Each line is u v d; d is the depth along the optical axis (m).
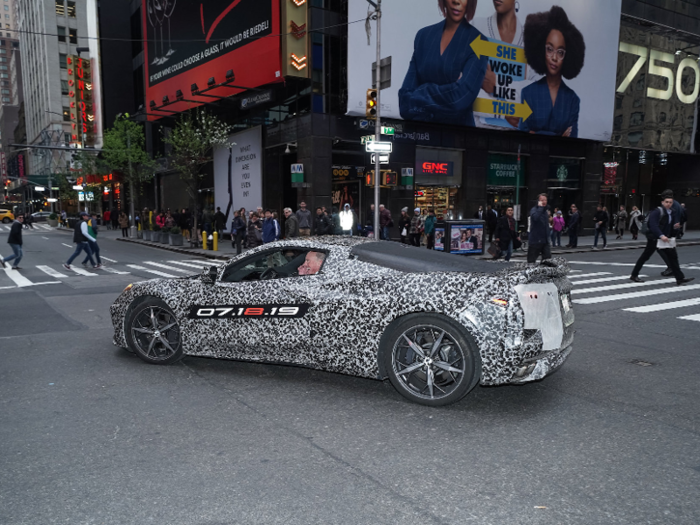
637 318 7.75
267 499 2.78
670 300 9.17
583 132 28.20
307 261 4.76
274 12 21.34
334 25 21.89
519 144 27.16
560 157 28.95
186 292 5.18
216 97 25.34
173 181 36.38
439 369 4.12
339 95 22.09
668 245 10.84
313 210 21.95
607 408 4.12
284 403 4.26
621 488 2.88
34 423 3.85
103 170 43.31
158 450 3.39
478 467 3.13
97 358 5.66
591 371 5.14
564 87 27.11
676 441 3.50
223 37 24.69
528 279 3.92
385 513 2.64
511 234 15.06
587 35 27.61
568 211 29.86
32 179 79.62
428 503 2.73
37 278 13.55
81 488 2.91
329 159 22.19
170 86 29.73
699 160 35.38
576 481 2.96
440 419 3.89
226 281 5.10
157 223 28.67
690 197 35.94
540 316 3.90
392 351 4.16
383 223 19.36
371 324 4.22
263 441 3.52
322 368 4.53
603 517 2.60
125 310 5.50
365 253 4.60
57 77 79.56
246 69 23.30
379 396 4.41
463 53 23.62
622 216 26.09
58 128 79.62
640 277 12.23
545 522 2.55
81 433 3.67
